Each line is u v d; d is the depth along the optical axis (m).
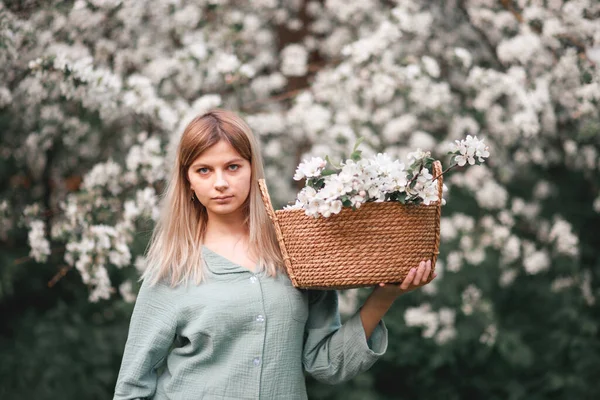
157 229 2.03
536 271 3.79
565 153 4.28
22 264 4.04
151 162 3.22
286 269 1.81
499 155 3.96
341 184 1.56
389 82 3.40
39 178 3.96
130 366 1.78
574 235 3.93
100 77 3.10
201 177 1.79
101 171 3.31
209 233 1.87
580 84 3.40
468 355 4.09
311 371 1.85
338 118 3.69
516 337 3.87
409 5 3.63
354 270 1.63
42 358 3.97
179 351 1.80
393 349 3.94
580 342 4.00
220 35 3.82
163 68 3.52
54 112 3.57
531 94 3.38
